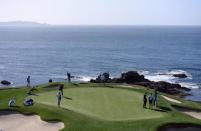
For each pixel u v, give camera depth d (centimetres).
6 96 4584
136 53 18050
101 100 3997
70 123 3133
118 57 16062
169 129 3141
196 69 12325
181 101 4728
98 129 2969
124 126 3028
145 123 3108
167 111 3628
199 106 4481
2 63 13725
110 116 3319
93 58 15575
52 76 10794
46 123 3278
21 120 3422
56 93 4466
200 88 8825
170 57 16125
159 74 11169
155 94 3916
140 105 3803
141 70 12100
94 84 5281
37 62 14075
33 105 3716
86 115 3322
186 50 19838
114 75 11031
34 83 9656
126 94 4397
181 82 9731
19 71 11731
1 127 3250
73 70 12006
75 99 4028
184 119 3312
